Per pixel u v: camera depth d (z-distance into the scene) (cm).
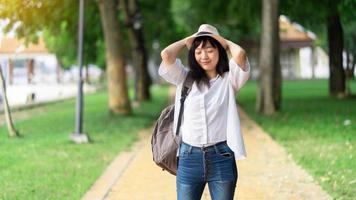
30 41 1714
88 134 1430
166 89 4612
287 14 2161
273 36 1875
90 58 2692
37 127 1714
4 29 1377
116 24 1956
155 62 5772
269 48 1875
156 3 3344
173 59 462
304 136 1319
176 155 482
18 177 906
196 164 458
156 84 5738
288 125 1538
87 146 1252
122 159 1098
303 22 2397
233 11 2492
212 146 455
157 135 489
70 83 4975
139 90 2984
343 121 1566
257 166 988
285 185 836
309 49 5606
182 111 465
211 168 457
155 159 488
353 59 3938
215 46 459
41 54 3466
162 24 3434
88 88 4528
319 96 2689
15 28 1491
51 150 1193
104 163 1038
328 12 2141
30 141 1350
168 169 493
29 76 3488
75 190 809
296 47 5272
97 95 3781
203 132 454
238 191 809
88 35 2366
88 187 836
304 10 2131
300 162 991
